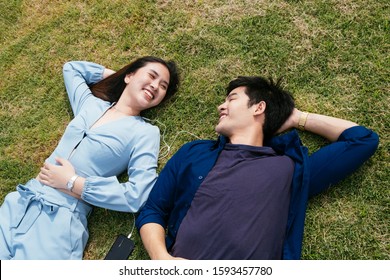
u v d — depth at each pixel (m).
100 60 2.71
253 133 2.12
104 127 2.31
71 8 2.83
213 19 2.62
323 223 2.18
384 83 2.34
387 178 2.18
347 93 2.36
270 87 2.23
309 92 2.40
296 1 2.55
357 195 2.19
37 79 2.72
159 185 2.12
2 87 2.74
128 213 2.33
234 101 2.16
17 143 2.60
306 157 2.04
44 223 2.12
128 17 2.74
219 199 1.88
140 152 2.27
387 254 2.08
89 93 2.51
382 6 2.45
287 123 2.27
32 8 2.88
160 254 1.89
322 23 2.49
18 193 2.26
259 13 2.57
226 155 2.04
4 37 2.86
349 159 2.01
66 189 2.19
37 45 2.80
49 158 2.33
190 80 2.54
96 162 2.25
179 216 2.02
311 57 2.44
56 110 2.64
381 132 2.26
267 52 2.49
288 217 1.97
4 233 2.14
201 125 2.46
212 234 1.83
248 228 1.80
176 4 2.70
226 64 2.52
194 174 2.03
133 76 2.44
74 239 2.15
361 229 2.14
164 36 2.66
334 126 2.15
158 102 2.44
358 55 2.40
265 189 1.88
